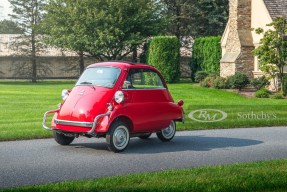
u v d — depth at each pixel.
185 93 28.53
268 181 7.20
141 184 7.04
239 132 13.83
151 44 41.72
